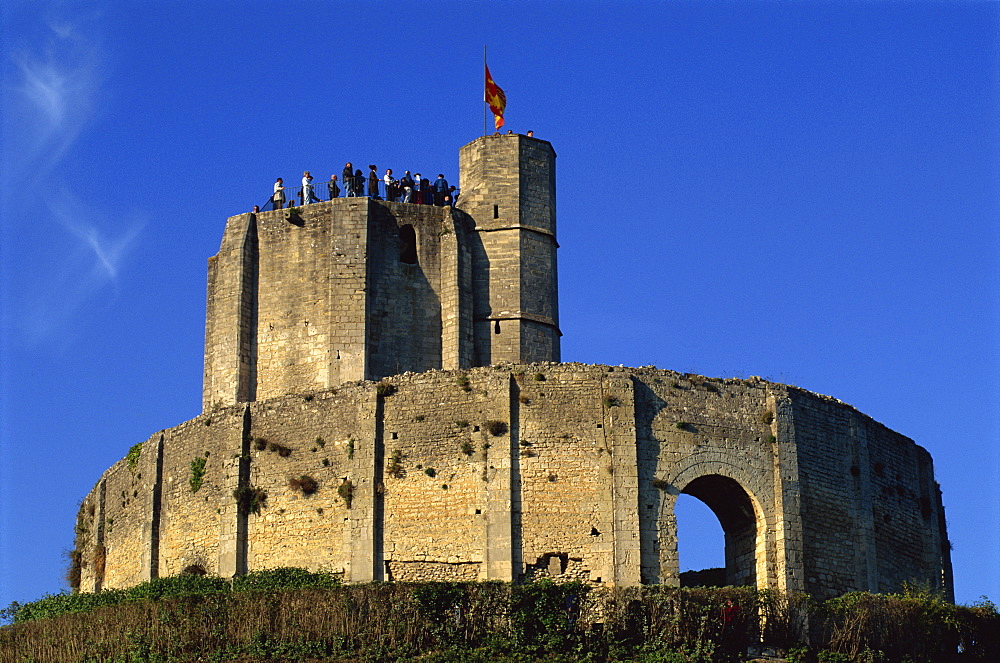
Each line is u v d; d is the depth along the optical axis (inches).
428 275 3255.4
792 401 3016.7
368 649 2657.5
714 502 3011.8
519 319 3245.6
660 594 2706.7
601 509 2851.9
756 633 2723.9
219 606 2746.1
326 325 3189.0
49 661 2802.7
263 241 3275.1
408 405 2952.8
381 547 2886.3
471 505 2866.6
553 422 2901.1
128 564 3179.1
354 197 3257.9
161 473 3149.6
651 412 2918.3
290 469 2992.1
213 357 3230.8
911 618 2822.3
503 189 3314.5
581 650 2652.6
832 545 2987.2
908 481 3230.8
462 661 2613.2
